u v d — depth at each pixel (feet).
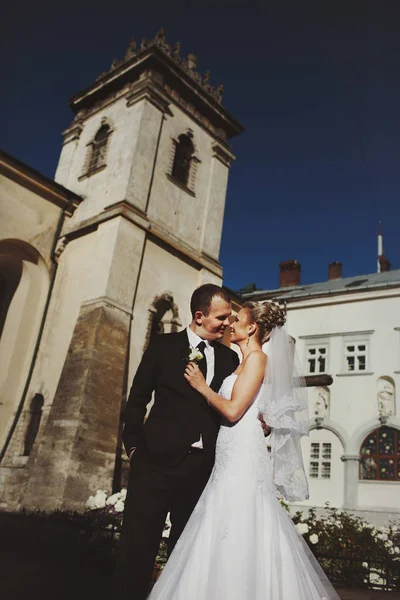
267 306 12.36
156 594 9.85
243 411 10.92
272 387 11.47
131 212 53.06
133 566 10.48
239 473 10.61
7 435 49.24
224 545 9.77
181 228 60.59
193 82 64.59
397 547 27.09
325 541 25.54
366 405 74.28
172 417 11.35
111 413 44.50
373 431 73.20
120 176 55.67
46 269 55.06
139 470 11.12
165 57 60.34
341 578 24.43
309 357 81.92
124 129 59.31
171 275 57.72
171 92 63.21
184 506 11.17
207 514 10.36
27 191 53.52
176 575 9.94
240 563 9.54
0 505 43.09
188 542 10.27
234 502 10.25
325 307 83.05
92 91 66.08
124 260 50.93
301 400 11.92
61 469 39.68
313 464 75.46
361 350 78.74
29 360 52.42
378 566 24.62
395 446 71.05
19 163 51.16
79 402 42.63
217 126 70.03
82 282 51.75
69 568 22.84
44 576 20.30
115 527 26.08
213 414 11.55
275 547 9.95
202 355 11.55
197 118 66.39
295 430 11.53
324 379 33.63
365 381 75.56
